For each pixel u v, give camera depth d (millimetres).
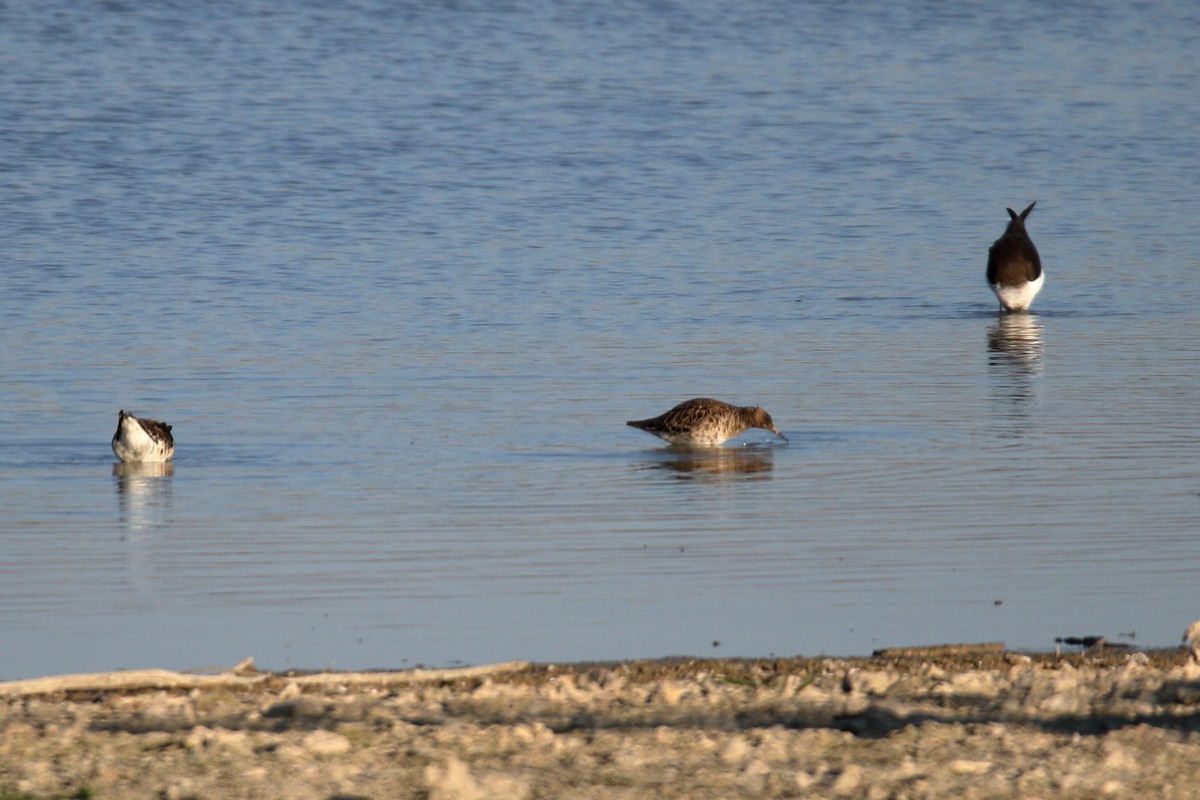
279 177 67875
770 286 50688
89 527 27266
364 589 24422
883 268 53688
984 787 17484
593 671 21266
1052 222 61438
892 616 23484
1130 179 69688
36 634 22578
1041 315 47094
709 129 80062
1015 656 21922
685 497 29203
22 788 17219
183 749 18297
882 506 28688
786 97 88750
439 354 40875
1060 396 37125
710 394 37031
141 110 81000
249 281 49969
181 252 54219
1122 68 98875
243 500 28828
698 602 23969
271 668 21484
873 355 41500
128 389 36938
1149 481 30219
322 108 83125
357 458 31656
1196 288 51062
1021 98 89375
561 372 39125
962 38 108688
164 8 110875
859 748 18594
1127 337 43969
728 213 62469
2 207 60812
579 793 17297
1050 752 18422
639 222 60656
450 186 66812
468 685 20875
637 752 18297
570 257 54500
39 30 102250
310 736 18406
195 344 41688
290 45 101125
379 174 69000
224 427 33781
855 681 20875
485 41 104250
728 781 17641
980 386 38125
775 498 29141
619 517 28000
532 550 26219
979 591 24516
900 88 91875
